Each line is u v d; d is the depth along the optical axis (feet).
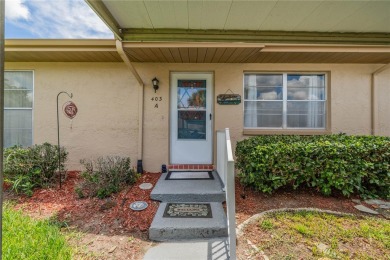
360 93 15.15
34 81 14.87
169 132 15.05
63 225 8.66
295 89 15.53
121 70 14.96
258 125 15.48
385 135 15.19
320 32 11.12
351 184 10.84
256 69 14.84
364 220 8.90
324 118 15.53
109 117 15.02
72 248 7.30
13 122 15.17
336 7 8.70
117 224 8.84
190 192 10.69
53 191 11.91
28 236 7.47
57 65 14.87
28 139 15.21
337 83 15.07
